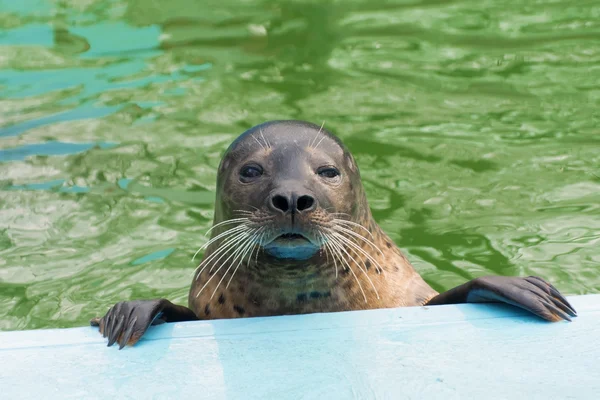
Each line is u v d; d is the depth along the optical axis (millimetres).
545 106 10133
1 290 7301
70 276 7480
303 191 5051
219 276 5852
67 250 7836
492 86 10672
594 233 7855
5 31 12984
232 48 12109
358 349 4461
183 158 9203
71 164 9156
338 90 10656
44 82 11195
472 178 8734
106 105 10492
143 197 8586
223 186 5715
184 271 7531
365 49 11914
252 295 5656
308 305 5664
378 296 5922
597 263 7418
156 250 7812
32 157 9289
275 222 5031
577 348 4430
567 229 7941
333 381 4195
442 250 7645
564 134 9508
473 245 7715
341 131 9594
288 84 10891
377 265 6055
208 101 10484
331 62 11523
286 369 4305
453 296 5281
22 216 8320
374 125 9734
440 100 10336
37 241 7973
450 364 4309
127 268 7590
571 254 7555
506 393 4066
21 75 11422
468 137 9469
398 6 13414
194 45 12281
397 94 10523
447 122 9812
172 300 7102
